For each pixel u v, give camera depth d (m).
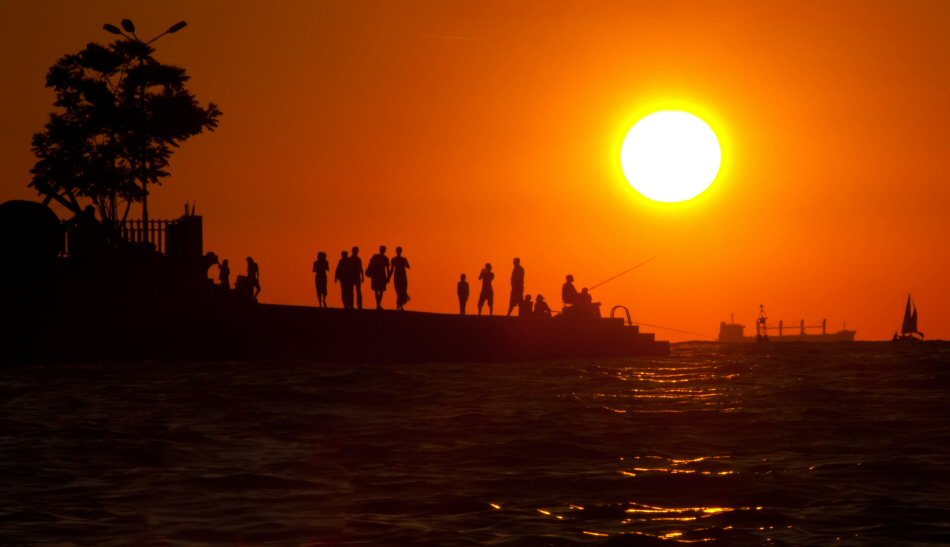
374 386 123.50
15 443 81.81
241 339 166.88
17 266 176.38
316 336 167.12
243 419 96.50
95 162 199.88
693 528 55.91
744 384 130.12
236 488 66.00
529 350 178.00
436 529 55.62
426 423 94.12
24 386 123.94
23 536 53.97
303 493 64.50
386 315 170.12
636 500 62.59
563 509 60.19
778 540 53.47
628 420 95.62
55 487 66.06
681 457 76.81
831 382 131.50
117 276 178.50
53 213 179.75
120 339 165.25
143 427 90.88
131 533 54.78
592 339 185.38
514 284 187.88
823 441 83.88
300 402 108.88
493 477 69.38
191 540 53.50
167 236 186.25
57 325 164.00
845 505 61.00
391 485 66.88
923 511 59.41
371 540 53.47
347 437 86.25
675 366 161.62
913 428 90.06
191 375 136.62
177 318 168.62
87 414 99.44
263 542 53.16
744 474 69.88
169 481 68.00
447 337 171.00
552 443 82.44
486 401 110.75
